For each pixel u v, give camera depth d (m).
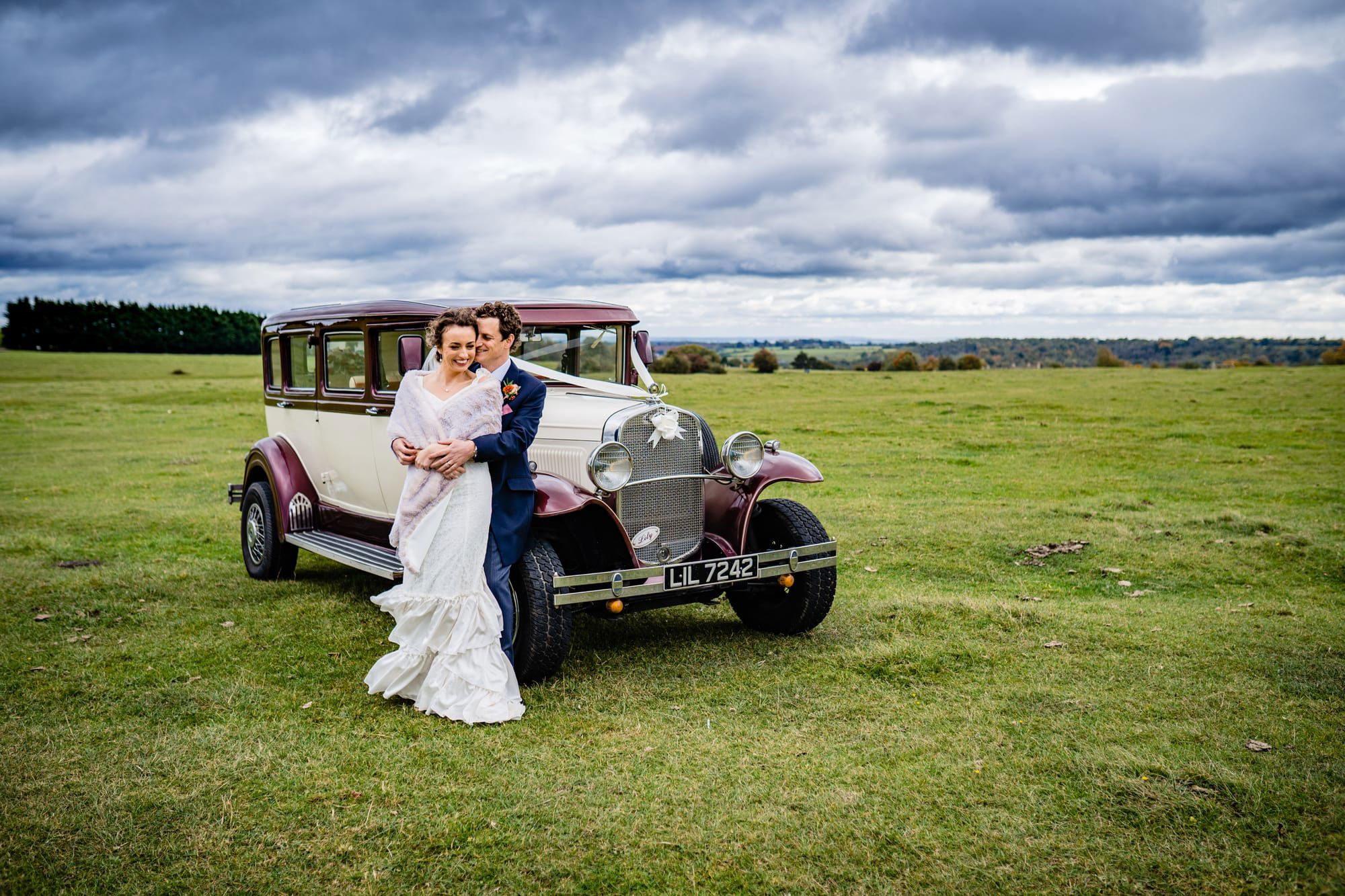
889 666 5.09
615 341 6.26
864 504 10.88
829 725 4.29
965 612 6.13
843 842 3.24
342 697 4.71
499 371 4.64
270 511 7.17
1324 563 7.59
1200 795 3.51
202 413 26.75
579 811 3.46
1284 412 21.72
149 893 2.96
